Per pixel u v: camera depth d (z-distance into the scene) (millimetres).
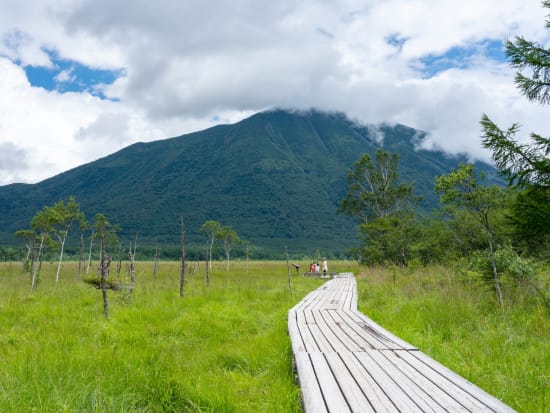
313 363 4426
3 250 59688
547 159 8344
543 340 6355
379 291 15000
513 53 8891
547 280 9688
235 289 16578
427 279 14594
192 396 4375
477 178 10336
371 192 47125
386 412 2879
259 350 6637
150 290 15719
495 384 4484
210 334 8336
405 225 34906
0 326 8984
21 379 4449
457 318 8188
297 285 21375
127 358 5590
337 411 2926
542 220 8781
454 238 22188
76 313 10383
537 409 3764
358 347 5316
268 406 4215
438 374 3922
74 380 4406
